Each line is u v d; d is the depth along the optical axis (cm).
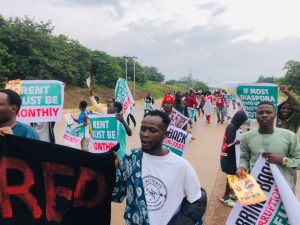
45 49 3603
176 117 654
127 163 270
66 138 765
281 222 344
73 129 769
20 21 3453
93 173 270
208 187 716
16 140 270
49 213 273
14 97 319
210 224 523
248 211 352
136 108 3688
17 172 271
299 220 313
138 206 255
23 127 325
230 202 602
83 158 270
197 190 265
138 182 256
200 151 1099
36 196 273
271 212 346
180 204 261
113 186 269
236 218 356
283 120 497
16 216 271
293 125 489
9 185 271
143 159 265
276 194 345
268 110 367
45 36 3566
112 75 5088
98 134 591
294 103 481
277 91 547
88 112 810
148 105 2178
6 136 269
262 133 376
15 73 3262
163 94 7294
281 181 331
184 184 262
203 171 847
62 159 271
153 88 7188
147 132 260
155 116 263
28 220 272
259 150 371
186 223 256
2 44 3139
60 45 3969
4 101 312
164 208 256
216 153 1068
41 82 493
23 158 271
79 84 4344
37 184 272
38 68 3444
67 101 3638
